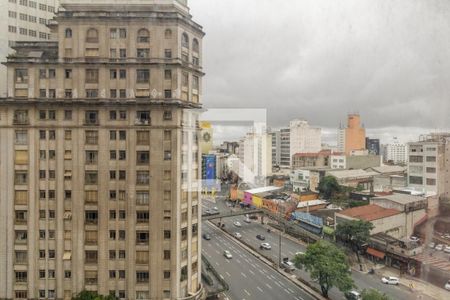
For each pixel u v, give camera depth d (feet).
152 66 89.81
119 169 90.43
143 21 89.66
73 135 90.53
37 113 90.84
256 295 95.20
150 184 90.07
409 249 93.35
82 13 89.81
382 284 89.56
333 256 98.27
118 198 90.33
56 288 90.53
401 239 96.78
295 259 102.63
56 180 90.79
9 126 90.68
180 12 93.50
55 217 90.74
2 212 90.89
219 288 97.91
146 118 90.27
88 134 90.63
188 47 93.97
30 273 90.74
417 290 74.95
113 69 90.27
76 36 90.12
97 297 84.64
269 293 96.32
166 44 90.07
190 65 94.43
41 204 90.89
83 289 90.02
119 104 89.71
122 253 90.38
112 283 90.07
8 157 90.89
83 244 90.43
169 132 90.02
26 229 90.84
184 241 92.12
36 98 90.48
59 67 90.48
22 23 112.88
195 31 95.76
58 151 90.74
